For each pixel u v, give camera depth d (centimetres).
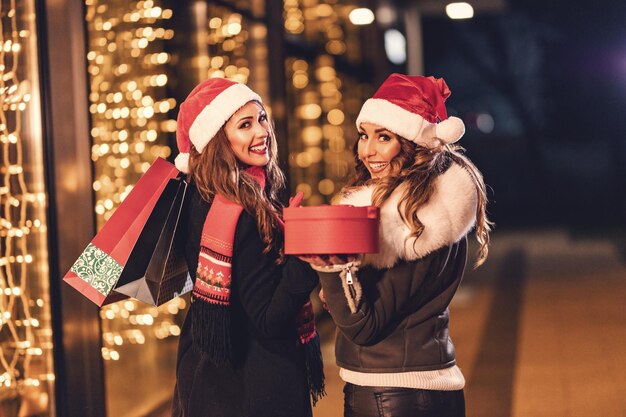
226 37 571
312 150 779
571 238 1343
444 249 222
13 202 351
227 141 236
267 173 249
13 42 346
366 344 225
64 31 348
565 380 512
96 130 399
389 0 984
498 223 1670
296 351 238
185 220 243
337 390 501
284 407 232
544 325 684
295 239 203
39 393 352
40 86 347
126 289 235
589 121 2558
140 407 442
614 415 441
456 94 2825
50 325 350
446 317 235
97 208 410
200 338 227
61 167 350
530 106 2798
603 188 2125
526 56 2694
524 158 2175
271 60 612
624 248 1162
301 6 735
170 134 527
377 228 204
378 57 962
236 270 228
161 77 508
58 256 352
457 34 2317
